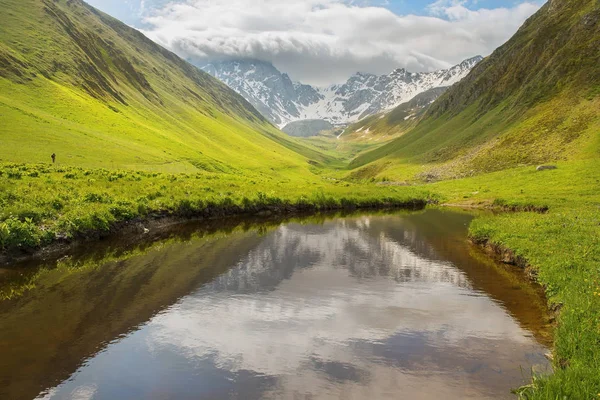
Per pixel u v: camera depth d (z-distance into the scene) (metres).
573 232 28.25
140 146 85.75
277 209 54.47
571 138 96.50
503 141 113.25
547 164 85.62
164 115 147.62
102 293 19.77
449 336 15.36
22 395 11.38
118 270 23.77
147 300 18.91
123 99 129.88
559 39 139.12
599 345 12.24
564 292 17.80
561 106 110.31
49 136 68.25
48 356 13.53
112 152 71.75
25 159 54.22
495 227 33.12
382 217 52.88
